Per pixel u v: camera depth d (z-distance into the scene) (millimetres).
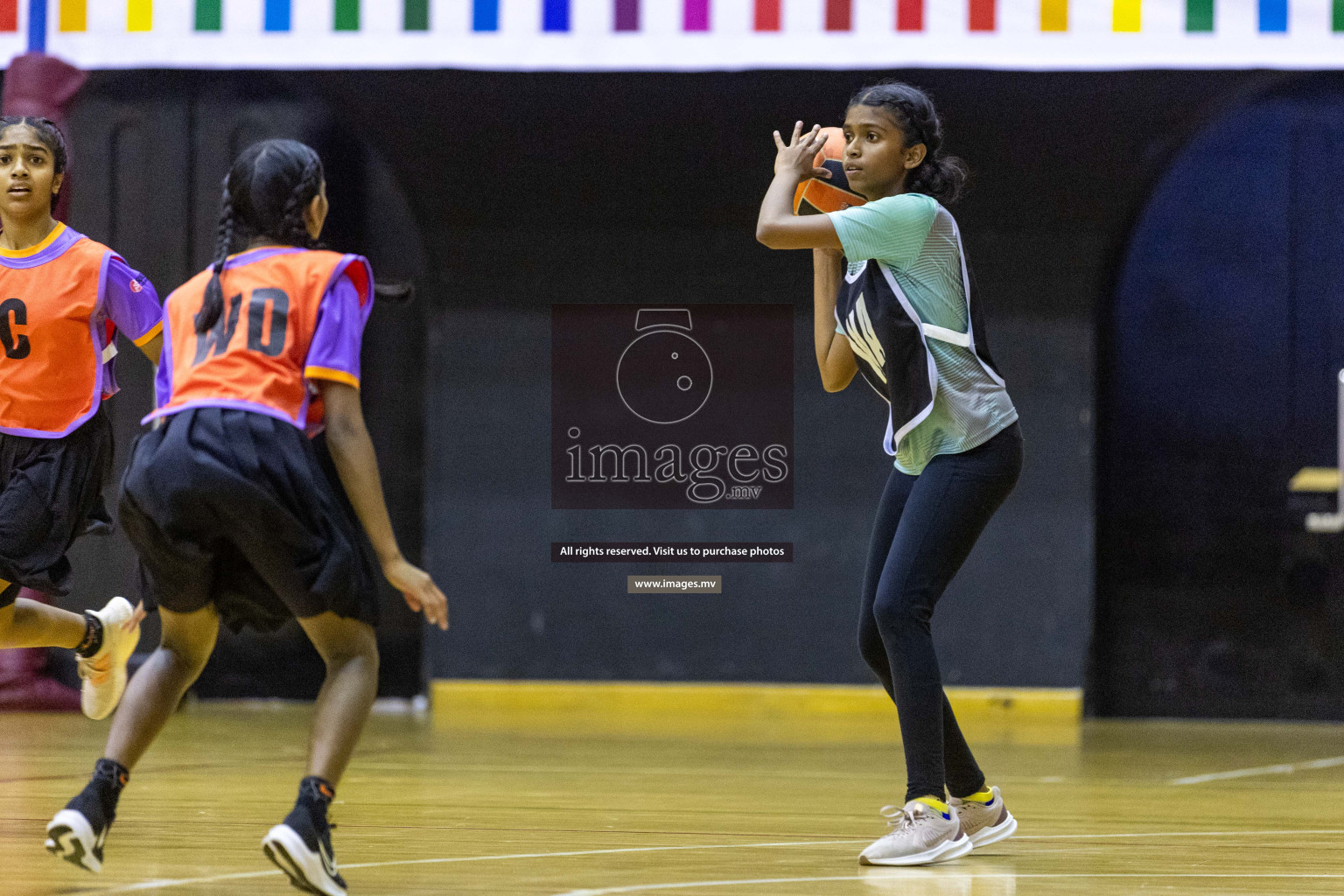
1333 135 21266
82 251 9422
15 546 9016
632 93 21062
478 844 9258
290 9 19703
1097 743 17922
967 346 8508
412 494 22297
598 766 14656
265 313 6891
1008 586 21375
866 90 8797
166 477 6562
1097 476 21719
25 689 20609
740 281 21766
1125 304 21734
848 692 21359
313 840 6258
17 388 9250
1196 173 21484
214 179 21797
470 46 19531
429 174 21578
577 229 21828
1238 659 21375
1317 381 21312
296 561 6645
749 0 19344
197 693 21906
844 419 21641
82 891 7250
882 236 8234
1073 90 20516
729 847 9172
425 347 22234
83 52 20266
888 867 8289
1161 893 7453
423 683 22078
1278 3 18906
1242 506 21469
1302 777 14242
